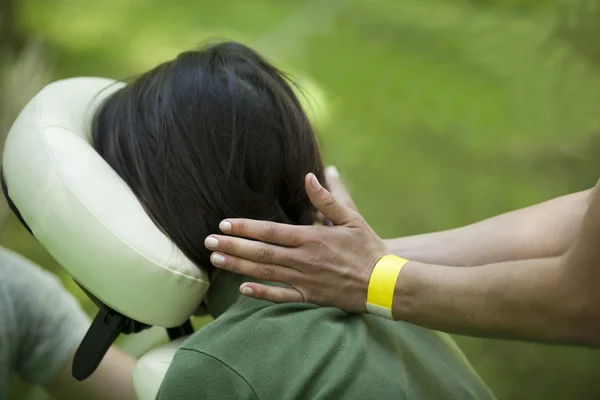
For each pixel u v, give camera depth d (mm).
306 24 5578
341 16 5660
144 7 5480
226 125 1441
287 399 1278
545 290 1301
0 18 4676
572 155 4238
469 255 1722
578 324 1298
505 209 4031
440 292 1381
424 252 1747
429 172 4320
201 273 1401
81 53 4750
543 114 4453
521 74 4754
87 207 1350
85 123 1544
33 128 1445
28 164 1402
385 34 5523
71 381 1888
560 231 1676
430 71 5137
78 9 5211
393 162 4371
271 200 1487
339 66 5164
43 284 1860
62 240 1366
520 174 4258
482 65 5039
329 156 4371
